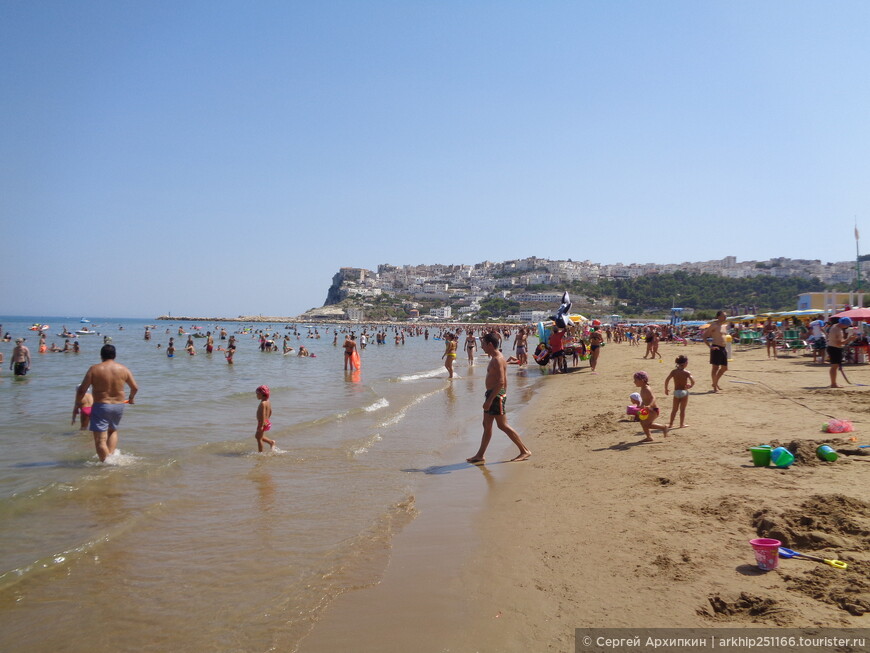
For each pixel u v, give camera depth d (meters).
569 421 10.83
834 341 12.25
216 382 20.36
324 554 4.82
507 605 3.72
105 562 4.66
